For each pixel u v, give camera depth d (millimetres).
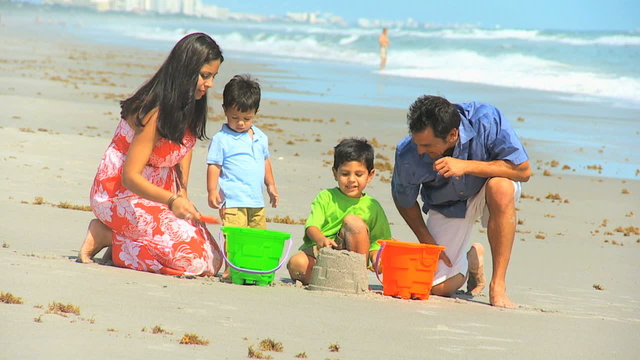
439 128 10281
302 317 8633
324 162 26406
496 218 10789
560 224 19875
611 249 17000
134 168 10203
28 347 6465
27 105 34406
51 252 11734
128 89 47156
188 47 10320
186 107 10445
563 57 86875
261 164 12242
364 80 65875
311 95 51375
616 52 90250
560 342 8391
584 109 49031
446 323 8984
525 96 55875
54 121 30766
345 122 38312
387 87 59562
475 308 10227
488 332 8664
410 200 11570
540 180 26344
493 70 77500
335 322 8539
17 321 7203
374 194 21906
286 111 41375
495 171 10734
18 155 22281
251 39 146750
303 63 89000
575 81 65312
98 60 76438
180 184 11562
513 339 8406
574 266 14969
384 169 26172
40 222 14344
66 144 24922
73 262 10805
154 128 10281
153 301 8688
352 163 11242
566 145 34500
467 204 11508
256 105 11984
